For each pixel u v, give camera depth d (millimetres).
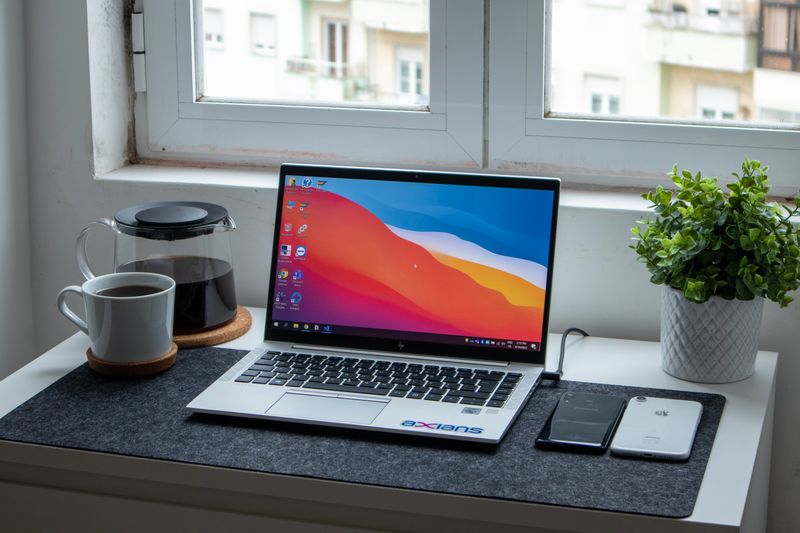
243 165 1712
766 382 1305
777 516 1494
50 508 1190
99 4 1619
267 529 1125
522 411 1226
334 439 1159
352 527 1102
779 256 1264
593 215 1461
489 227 1361
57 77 1617
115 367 1318
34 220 1680
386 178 1410
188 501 1150
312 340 1397
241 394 1247
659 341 1475
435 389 1258
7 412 1229
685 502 1015
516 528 1049
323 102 1672
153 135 1729
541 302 1331
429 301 1369
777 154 1490
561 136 1569
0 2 1565
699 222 1270
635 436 1136
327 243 1416
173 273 1425
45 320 1720
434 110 1608
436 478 1071
